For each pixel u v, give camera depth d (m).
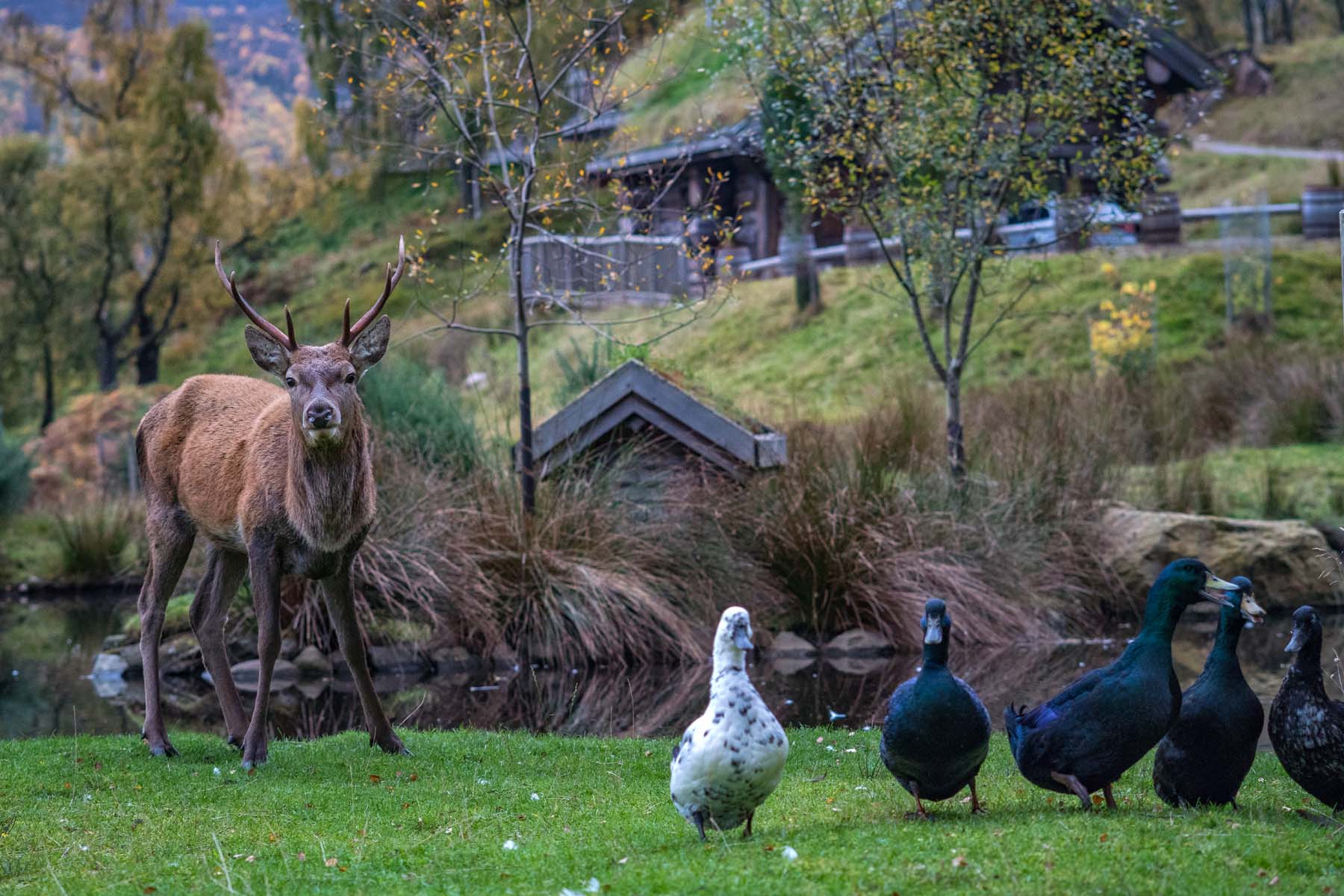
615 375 13.48
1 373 39.03
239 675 12.59
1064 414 16.30
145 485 9.02
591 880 4.89
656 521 13.45
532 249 19.02
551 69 13.47
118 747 8.67
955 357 14.18
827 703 10.59
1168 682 5.65
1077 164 14.42
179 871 5.70
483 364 27.73
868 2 13.63
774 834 5.68
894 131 13.73
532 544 12.96
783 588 13.46
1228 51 54.06
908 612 12.95
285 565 8.07
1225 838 5.22
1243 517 15.70
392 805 6.91
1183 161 43.88
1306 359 20.25
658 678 11.95
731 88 25.05
